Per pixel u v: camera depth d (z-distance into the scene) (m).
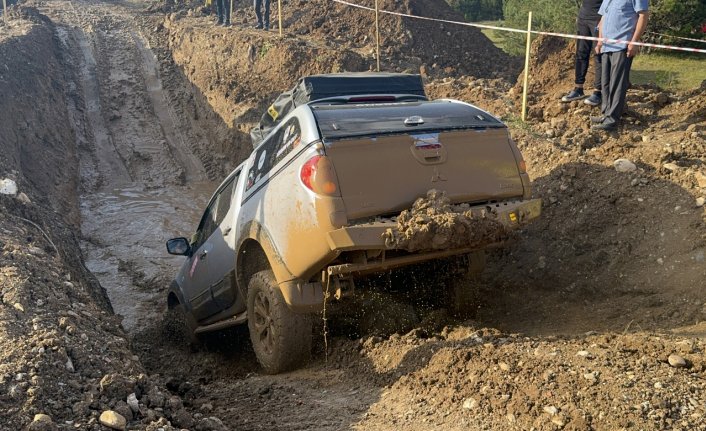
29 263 5.88
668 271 5.88
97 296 8.65
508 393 4.15
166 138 19.50
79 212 15.46
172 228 14.62
